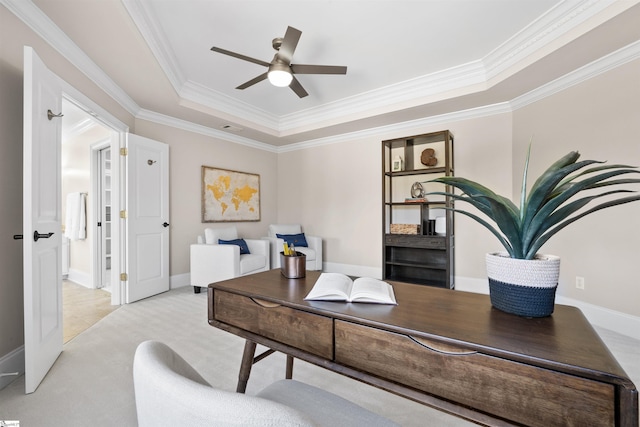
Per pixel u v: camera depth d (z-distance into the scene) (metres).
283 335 0.95
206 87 3.58
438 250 3.91
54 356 1.94
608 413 0.52
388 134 4.32
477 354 0.64
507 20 2.34
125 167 3.25
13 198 1.80
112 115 2.98
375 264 4.46
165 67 2.80
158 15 2.25
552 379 0.56
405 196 4.21
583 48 2.30
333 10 2.22
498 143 3.52
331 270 4.90
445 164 3.51
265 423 0.39
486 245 3.63
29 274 1.63
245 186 4.92
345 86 3.55
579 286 2.66
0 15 1.69
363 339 0.79
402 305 0.93
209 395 0.43
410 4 2.17
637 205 2.30
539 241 0.84
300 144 5.25
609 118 2.44
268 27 2.42
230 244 3.85
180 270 4.00
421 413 1.49
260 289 1.10
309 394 0.94
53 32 2.05
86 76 2.53
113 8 1.89
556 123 2.88
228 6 2.17
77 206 4.25
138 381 0.51
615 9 1.95
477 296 1.03
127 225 3.22
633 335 2.29
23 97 1.77
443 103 3.43
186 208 4.09
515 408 0.60
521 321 0.79
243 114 4.24
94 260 3.99
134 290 3.29
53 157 1.94
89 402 1.56
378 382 0.76
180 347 2.18
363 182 4.57
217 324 1.12
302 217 5.25
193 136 4.18
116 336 2.37
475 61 2.98
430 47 2.72
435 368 0.69
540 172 3.06
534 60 2.50
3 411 1.48
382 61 2.96
